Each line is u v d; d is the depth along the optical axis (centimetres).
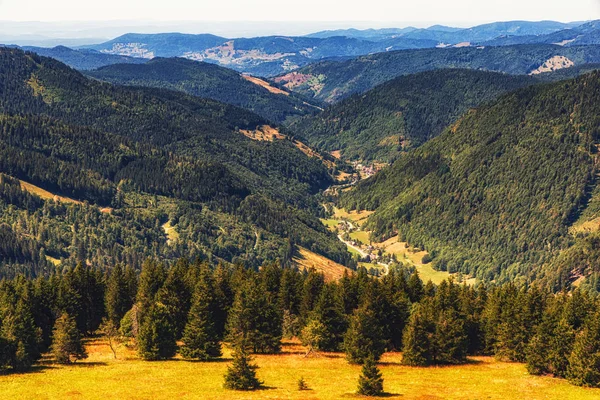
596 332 12106
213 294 15425
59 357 12838
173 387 11081
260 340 14275
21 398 10175
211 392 10850
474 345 15362
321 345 14725
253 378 11212
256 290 14675
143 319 14500
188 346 13475
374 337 13662
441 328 13812
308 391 11112
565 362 12638
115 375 11819
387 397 10900
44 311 15038
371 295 15188
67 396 10369
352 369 13075
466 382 12194
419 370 13300
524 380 12431
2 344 11912
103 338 15838
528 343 14012
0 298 14538
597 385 11862
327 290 14938
